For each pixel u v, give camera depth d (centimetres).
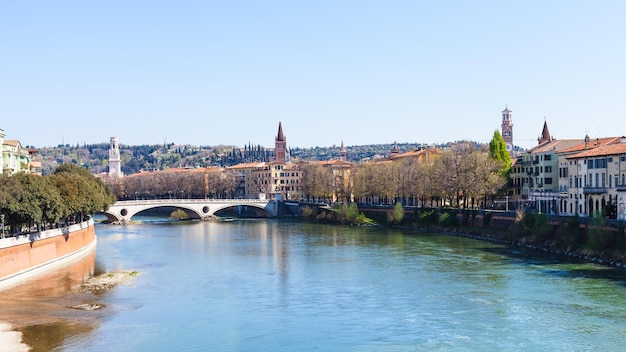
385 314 9138
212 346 7800
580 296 9831
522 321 8550
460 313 9062
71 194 15125
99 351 7588
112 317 9181
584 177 17950
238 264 14188
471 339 7831
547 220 15712
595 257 13275
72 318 9106
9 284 11519
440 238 18875
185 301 10231
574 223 14400
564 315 8775
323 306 9731
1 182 12312
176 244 18688
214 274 12825
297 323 8775
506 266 12775
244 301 10194
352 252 15862
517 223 16962
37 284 11619
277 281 11900
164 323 8844
